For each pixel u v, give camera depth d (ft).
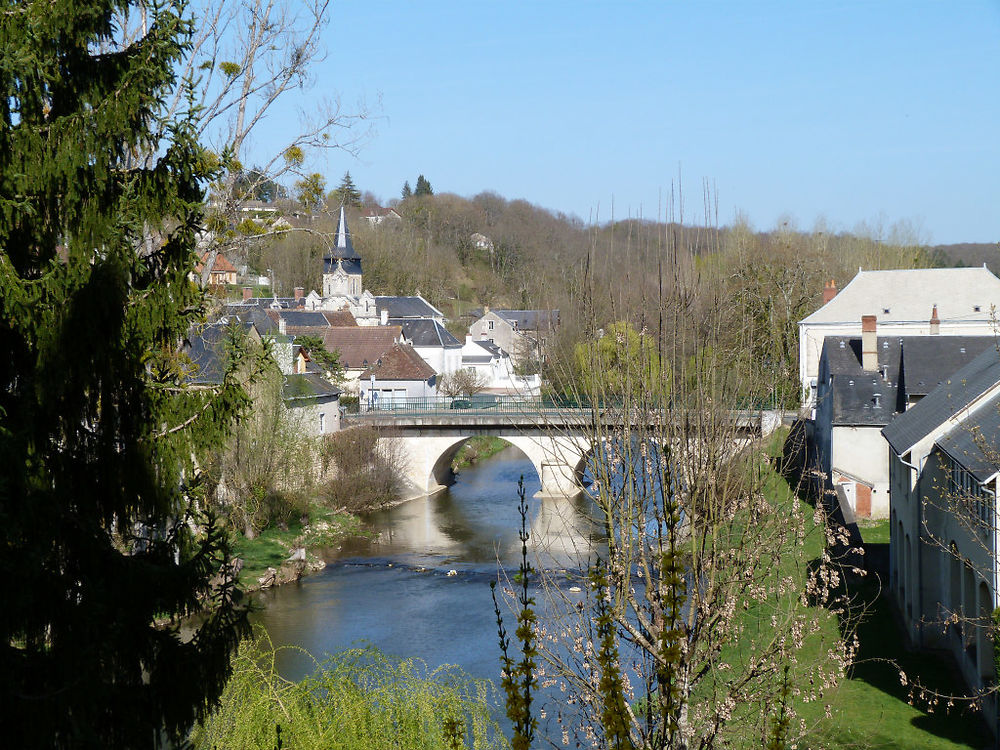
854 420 151.74
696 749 43.68
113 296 40.50
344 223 399.03
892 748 66.33
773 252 255.09
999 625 66.49
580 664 46.83
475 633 102.37
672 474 44.39
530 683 29.73
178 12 44.60
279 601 119.34
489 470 241.35
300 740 40.88
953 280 232.53
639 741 38.47
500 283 484.33
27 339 40.24
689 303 51.44
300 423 161.79
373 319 368.68
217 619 43.34
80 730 36.17
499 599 116.88
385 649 96.32
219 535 44.93
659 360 49.78
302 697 43.75
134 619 40.81
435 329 347.15
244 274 408.87
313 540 152.05
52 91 42.11
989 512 70.59
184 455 44.65
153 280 44.47
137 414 43.52
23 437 36.68
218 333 93.97
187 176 45.42
